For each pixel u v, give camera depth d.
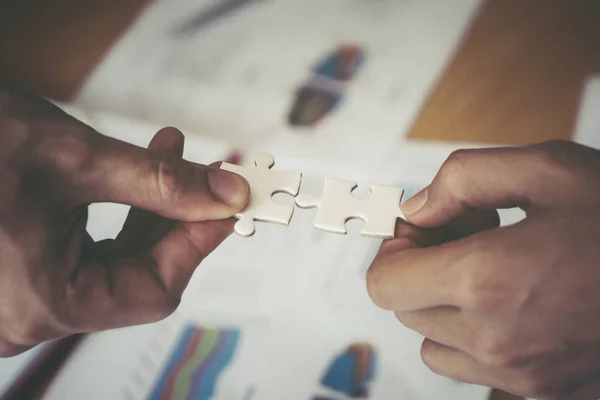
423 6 0.41
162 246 0.27
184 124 0.38
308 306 0.32
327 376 0.30
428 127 0.36
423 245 0.27
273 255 0.33
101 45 0.42
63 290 0.24
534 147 0.25
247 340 0.31
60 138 0.25
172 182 0.25
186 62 0.40
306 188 0.34
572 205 0.23
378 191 0.27
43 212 0.24
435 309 0.24
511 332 0.23
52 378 0.31
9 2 0.44
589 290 0.22
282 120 0.37
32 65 0.41
